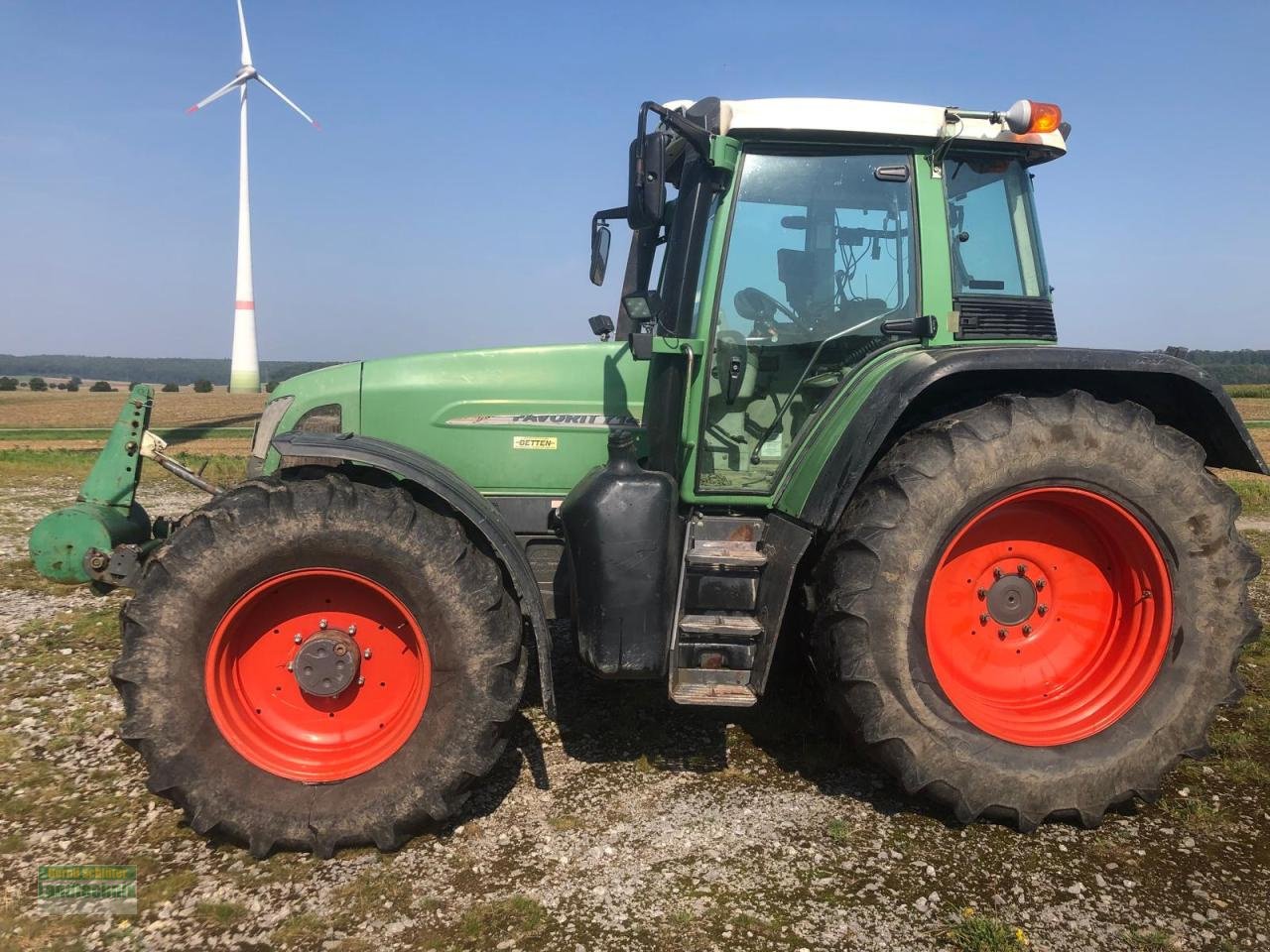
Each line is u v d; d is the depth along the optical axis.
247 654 2.82
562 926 2.33
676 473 3.17
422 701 2.74
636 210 2.90
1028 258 3.48
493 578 2.76
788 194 3.24
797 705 3.74
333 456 2.78
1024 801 2.81
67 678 3.98
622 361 3.48
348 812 2.65
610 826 2.83
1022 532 3.08
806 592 3.04
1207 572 2.92
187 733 2.61
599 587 2.83
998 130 3.23
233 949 2.25
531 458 3.45
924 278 3.26
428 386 3.44
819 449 3.04
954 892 2.50
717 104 3.12
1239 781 3.13
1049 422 2.83
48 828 2.78
